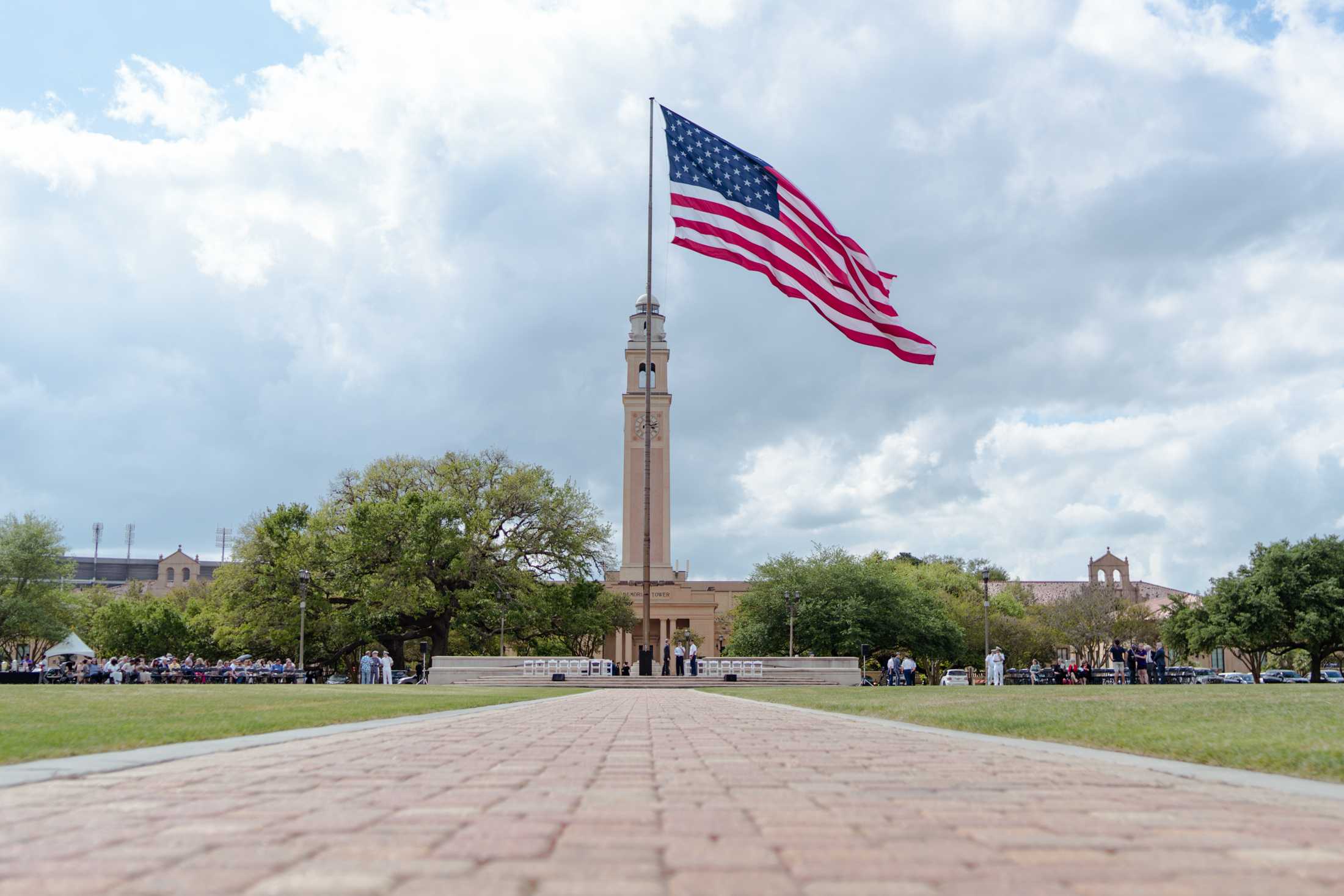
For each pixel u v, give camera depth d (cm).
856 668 5488
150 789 627
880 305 2778
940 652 7862
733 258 2745
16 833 454
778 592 7819
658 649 10381
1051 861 394
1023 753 920
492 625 7181
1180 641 8194
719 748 982
